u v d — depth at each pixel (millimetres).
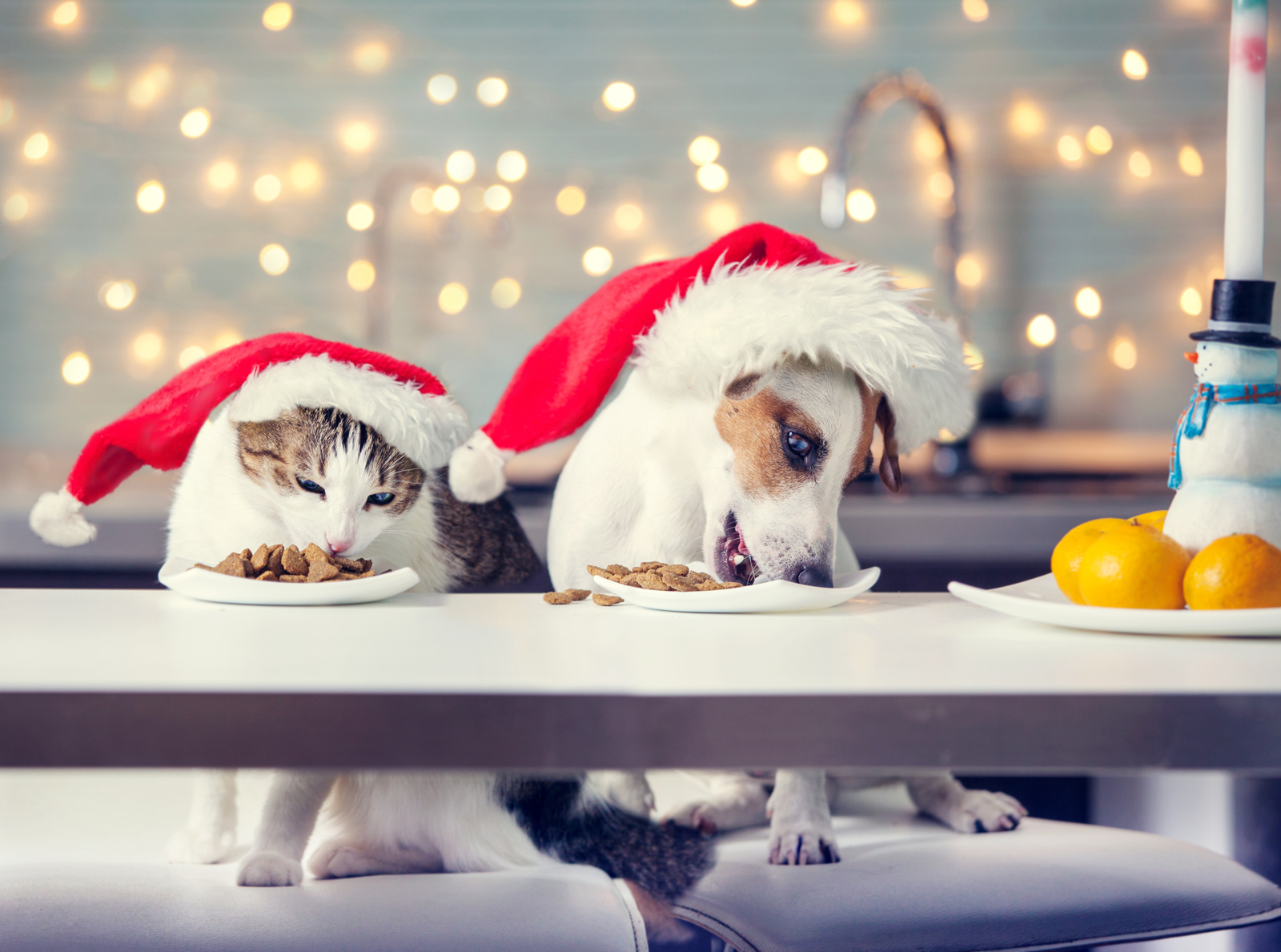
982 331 4336
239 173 4293
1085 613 1426
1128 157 4305
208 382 1674
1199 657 1369
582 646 1392
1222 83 4285
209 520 1734
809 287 1697
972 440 3434
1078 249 4328
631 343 1733
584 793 1686
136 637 1407
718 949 1617
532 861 1616
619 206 4387
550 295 4402
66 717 1271
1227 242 1464
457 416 1719
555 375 1747
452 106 4359
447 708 1276
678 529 1797
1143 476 3363
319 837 1649
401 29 4344
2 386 4125
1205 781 1854
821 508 1733
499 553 1893
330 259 4332
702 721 1275
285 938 1453
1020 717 1277
